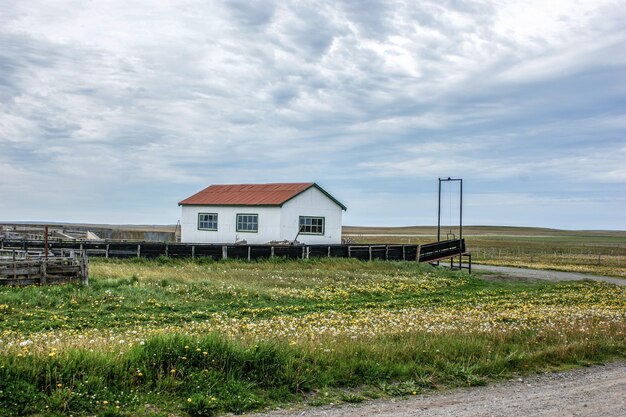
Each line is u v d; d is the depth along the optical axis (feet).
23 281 68.80
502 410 28.25
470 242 412.77
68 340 36.99
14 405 24.50
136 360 29.68
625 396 31.35
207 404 26.78
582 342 43.06
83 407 25.41
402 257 135.95
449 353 38.01
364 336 42.16
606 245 406.82
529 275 130.41
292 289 82.84
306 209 143.43
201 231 153.48
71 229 167.02
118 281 75.87
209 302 68.95
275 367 31.50
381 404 29.04
